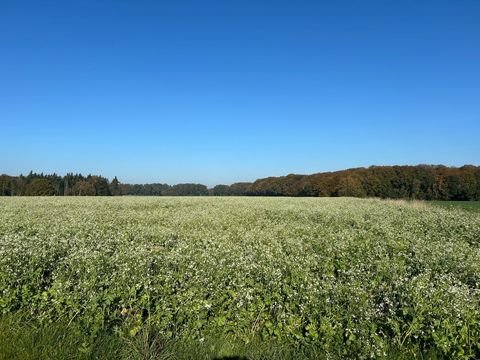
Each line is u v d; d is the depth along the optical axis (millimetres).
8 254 8992
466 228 17484
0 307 7012
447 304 6309
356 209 28391
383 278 8594
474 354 5512
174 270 8289
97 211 24438
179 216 21312
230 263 8977
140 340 6043
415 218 21984
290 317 6340
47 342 5926
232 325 6484
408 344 5898
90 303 6645
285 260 9383
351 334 5820
